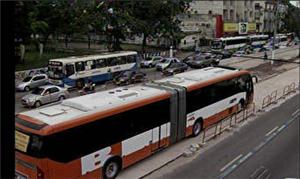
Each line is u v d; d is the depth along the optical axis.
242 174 13.23
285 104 25.30
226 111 20.30
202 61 44.75
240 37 64.38
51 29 46.25
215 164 14.09
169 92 15.16
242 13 78.94
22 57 39.19
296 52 55.31
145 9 48.09
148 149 14.09
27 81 29.92
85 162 11.41
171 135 15.40
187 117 16.45
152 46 59.25
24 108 24.28
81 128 11.23
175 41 53.66
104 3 46.94
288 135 18.03
